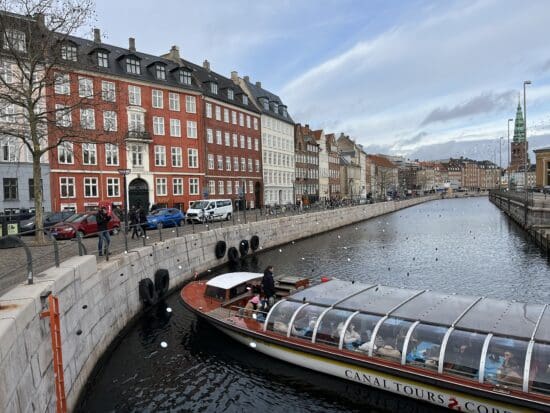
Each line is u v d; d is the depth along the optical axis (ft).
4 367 18.17
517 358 27.40
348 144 322.14
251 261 85.05
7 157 97.86
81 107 63.16
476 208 254.27
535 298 57.31
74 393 29.43
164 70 132.36
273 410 30.99
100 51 113.50
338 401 32.22
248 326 39.63
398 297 37.99
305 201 203.72
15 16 58.03
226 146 157.79
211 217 103.04
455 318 32.17
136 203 122.93
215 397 32.60
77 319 31.73
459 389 27.84
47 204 103.50
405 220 183.73
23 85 60.44
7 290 27.58
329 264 82.12
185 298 47.65
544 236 90.68
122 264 44.98
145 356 39.14
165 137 130.82
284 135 204.54
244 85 185.06
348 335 33.86
